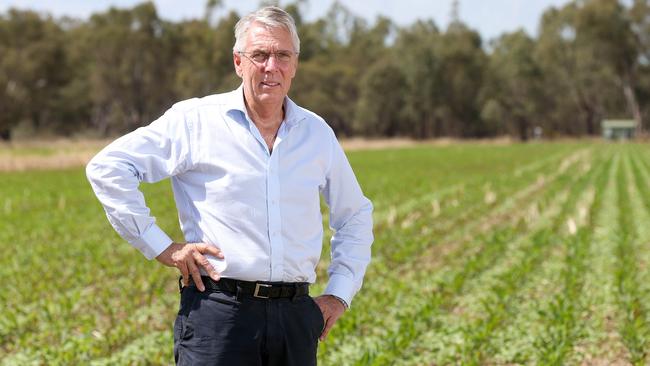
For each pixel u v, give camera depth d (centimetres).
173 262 346
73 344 757
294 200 355
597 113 11475
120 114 10000
